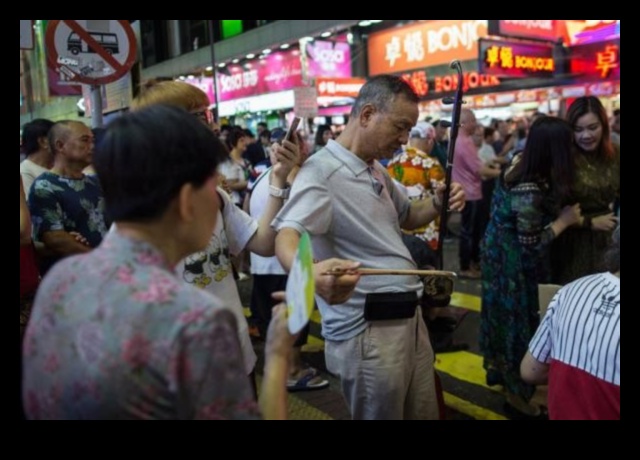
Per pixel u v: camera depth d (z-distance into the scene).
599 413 1.63
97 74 4.35
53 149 3.03
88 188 3.09
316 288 1.53
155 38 20.19
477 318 5.01
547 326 1.90
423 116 13.65
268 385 1.17
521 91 12.60
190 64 17.34
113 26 4.38
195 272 1.84
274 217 1.99
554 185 2.93
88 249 2.97
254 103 15.11
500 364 3.25
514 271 3.10
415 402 2.17
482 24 12.45
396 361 1.99
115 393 0.91
